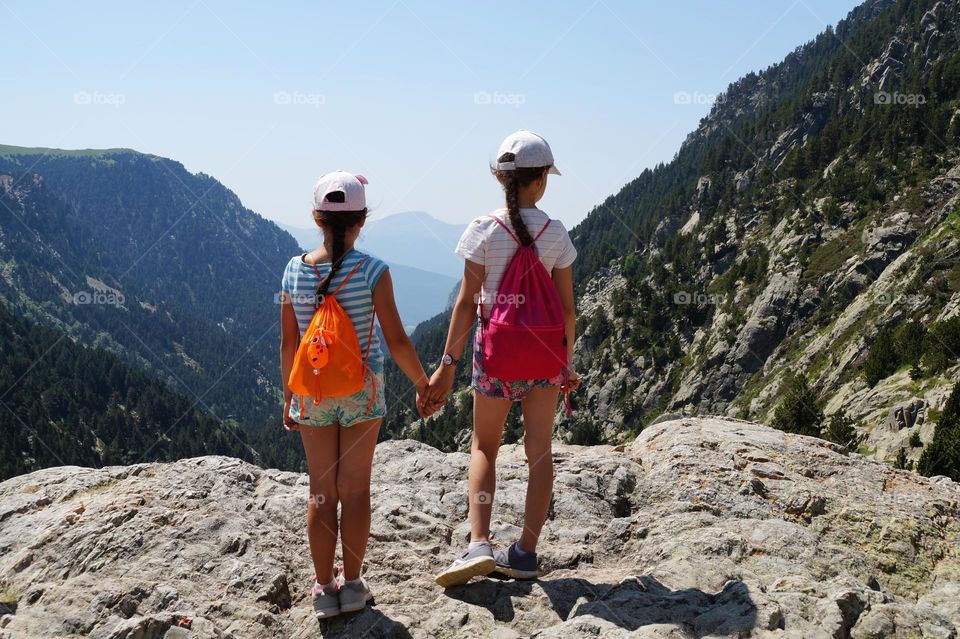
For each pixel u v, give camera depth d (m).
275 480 5.48
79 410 196.50
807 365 89.69
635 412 131.25
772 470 5.25
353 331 3.62
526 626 3.68
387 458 6.16
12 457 159.38
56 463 170.38
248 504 5.04
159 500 4.99
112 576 4.13
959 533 4.72
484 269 3.83
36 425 179.12
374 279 3.69
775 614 3.31
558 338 3.75
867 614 3.36
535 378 3.72
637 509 5.03
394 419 116.31
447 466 5.86
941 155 125.12
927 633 3.28
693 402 119.94
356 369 3.59
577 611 3.60
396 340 3.70
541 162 3.75
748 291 128.12
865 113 151.50
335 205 3.65
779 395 88.38
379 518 4.88
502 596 3.91
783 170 165.38
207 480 5.32
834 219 127.69
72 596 3.87
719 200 184.25
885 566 4.31
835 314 106.88
